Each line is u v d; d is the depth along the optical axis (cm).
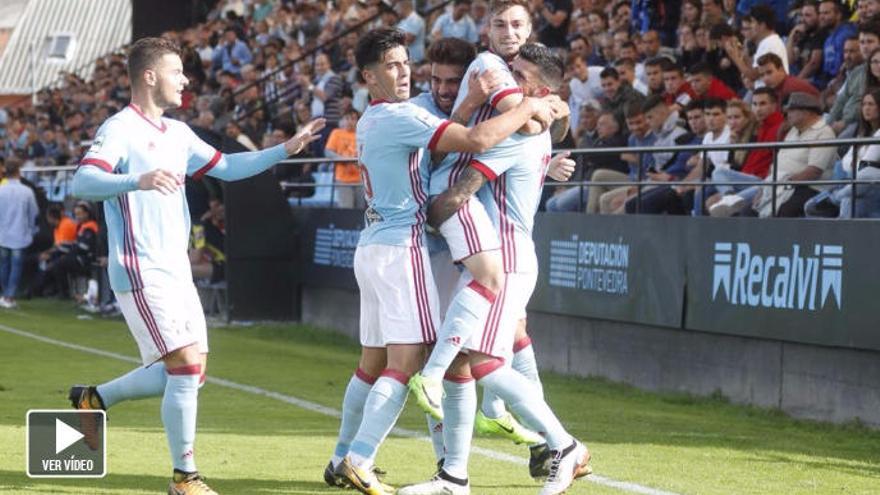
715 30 2083
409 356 1002
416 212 1006
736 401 1645
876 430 1440
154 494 1023
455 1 2942
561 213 1961
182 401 996
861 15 1822
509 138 992
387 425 1005
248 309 2588
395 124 981
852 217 1503
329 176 2620
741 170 1792
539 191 1038
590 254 1889
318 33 3519
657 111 1930
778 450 1312
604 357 1881
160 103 1015
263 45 3641
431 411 972
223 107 3167
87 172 963
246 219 2575
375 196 1011
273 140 2838
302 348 2295
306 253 2580
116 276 991
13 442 1254
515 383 1006
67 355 2122
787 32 2170
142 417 1440
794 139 1684
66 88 4938
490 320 998
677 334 1741
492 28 1045
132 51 1012
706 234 1672
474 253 988
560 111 1011
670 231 1733
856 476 1173
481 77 979
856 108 1653
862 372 1463
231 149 2520
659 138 1936
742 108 1791
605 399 1711
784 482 1132
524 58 1015
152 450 1228
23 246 3127
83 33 8606
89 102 4431
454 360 1018
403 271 998
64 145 4178
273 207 2595
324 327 2528
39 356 2102
